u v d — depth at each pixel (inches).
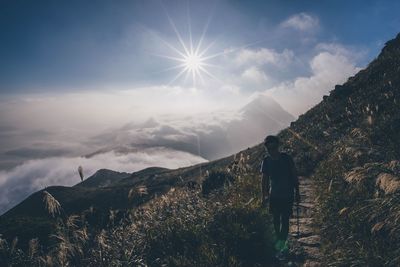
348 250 257.8
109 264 281.1
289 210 303.3
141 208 417.4
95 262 281.6
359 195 328.5
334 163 499.8
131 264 285.1
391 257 228.2
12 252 284.8
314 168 702.5
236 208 348.5
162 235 331.0
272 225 339.0
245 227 312.3
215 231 323.0
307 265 275.7
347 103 1126.4
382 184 248.4
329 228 327.6
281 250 298.5
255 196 401.1
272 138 303.6
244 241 297.4
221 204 371.9
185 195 472.4
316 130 1027.9
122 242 315.6
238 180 506.0
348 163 463.8
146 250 315.3
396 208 239.8
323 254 286.5
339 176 430.0
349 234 282.2
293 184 305.9
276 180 302.7
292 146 994.1
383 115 646.5
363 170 301.6
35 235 409.7
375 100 898.7
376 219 269.3
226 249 289.4
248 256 292.7
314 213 402.3
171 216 381.1
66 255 280.4
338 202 352.5
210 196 478.6
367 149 423.8
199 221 348.8
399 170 281.1
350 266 244.2
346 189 367.2
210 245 295.7
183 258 288.7
